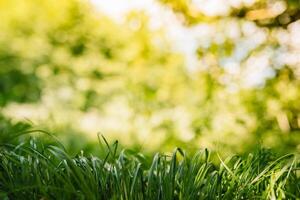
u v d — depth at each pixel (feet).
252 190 8.90
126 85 23.65
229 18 15.38
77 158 9.21
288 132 14.57
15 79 25.45
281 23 14.79
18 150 10.13
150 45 19.47
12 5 32.07
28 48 28.12
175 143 15.65
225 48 15.88
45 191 7.80
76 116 21.24
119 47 27.68
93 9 30.35
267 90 15.49
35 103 22.85
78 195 7.86
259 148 10.22
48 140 13.34
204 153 9.87
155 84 22.80
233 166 10.38
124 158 9.90
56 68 26.32
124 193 8.24
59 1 31.19
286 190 9.12
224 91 16.25
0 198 7.90
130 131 18.11
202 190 8.60
